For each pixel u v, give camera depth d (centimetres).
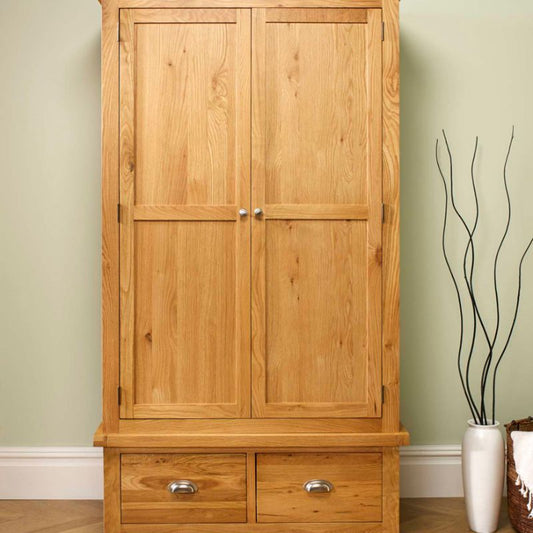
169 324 223
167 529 222
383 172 222
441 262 273
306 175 222
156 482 222
